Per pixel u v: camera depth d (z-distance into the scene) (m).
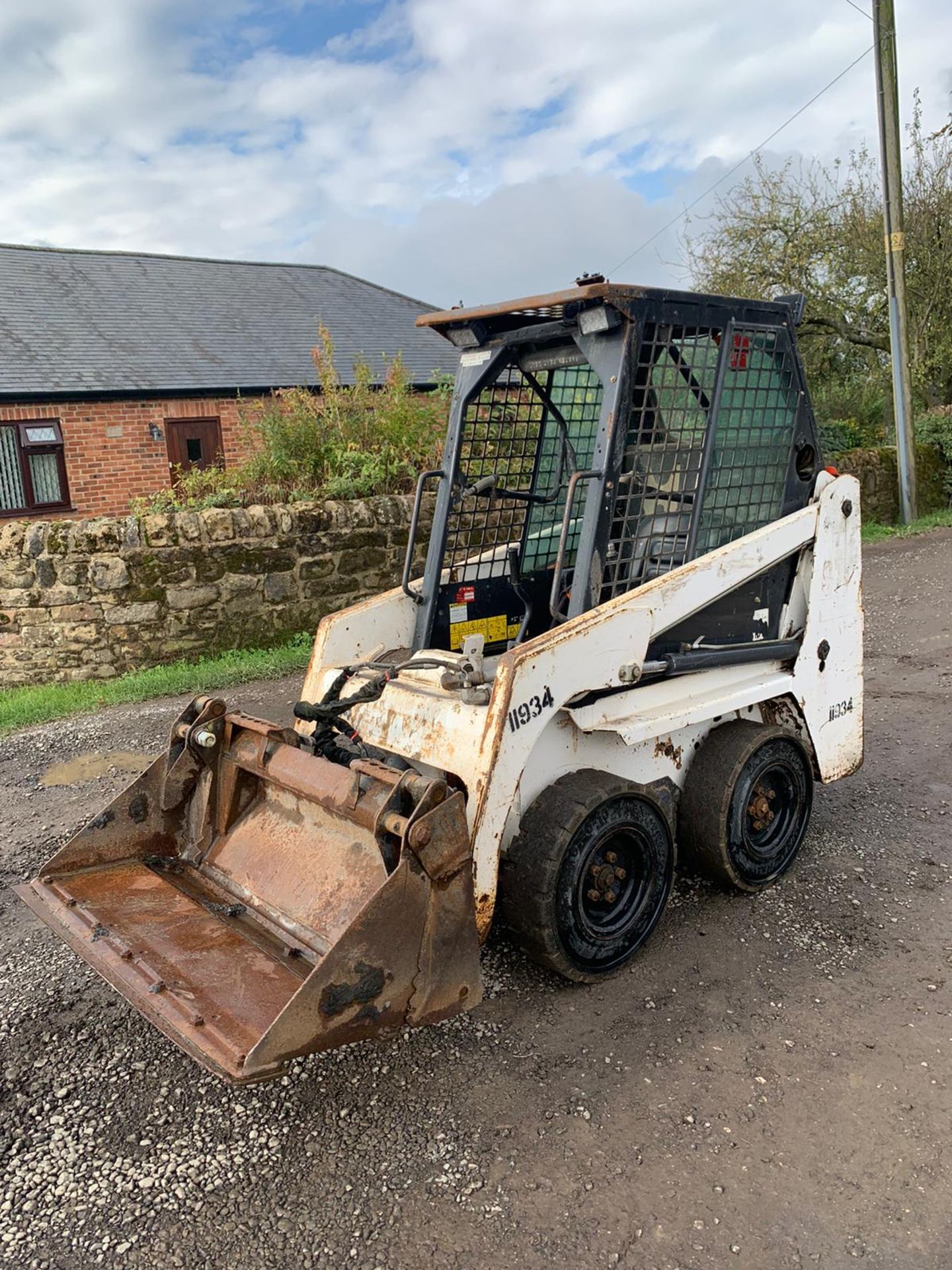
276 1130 2.86
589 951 3.43
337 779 3.08
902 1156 2.68
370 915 2.62
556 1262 2.38
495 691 3.14
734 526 3.94
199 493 9.79
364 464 9.56
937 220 17.38
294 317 18.36
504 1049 3.18
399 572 9.15
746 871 4.04
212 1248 2.46
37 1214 2.58
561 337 3.77
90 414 14.33
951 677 6.97
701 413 3.73
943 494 15.49
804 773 4.26
